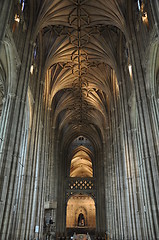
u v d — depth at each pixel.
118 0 19.33
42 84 23.03
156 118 14.39
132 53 17.56
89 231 47.06
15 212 16.31
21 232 16.20
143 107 15.11
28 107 19.61
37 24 19.11
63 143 45.53
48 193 29.58
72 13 22.33
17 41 16.00
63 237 37.25
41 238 21.34
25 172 18.31
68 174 48.44
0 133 13.86
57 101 35.34
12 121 14.28
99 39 25.14
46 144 26.16
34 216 20.92
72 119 42.91
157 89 15.17
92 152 48.84
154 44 14.11
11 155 13.55
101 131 40.44
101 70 29.78
